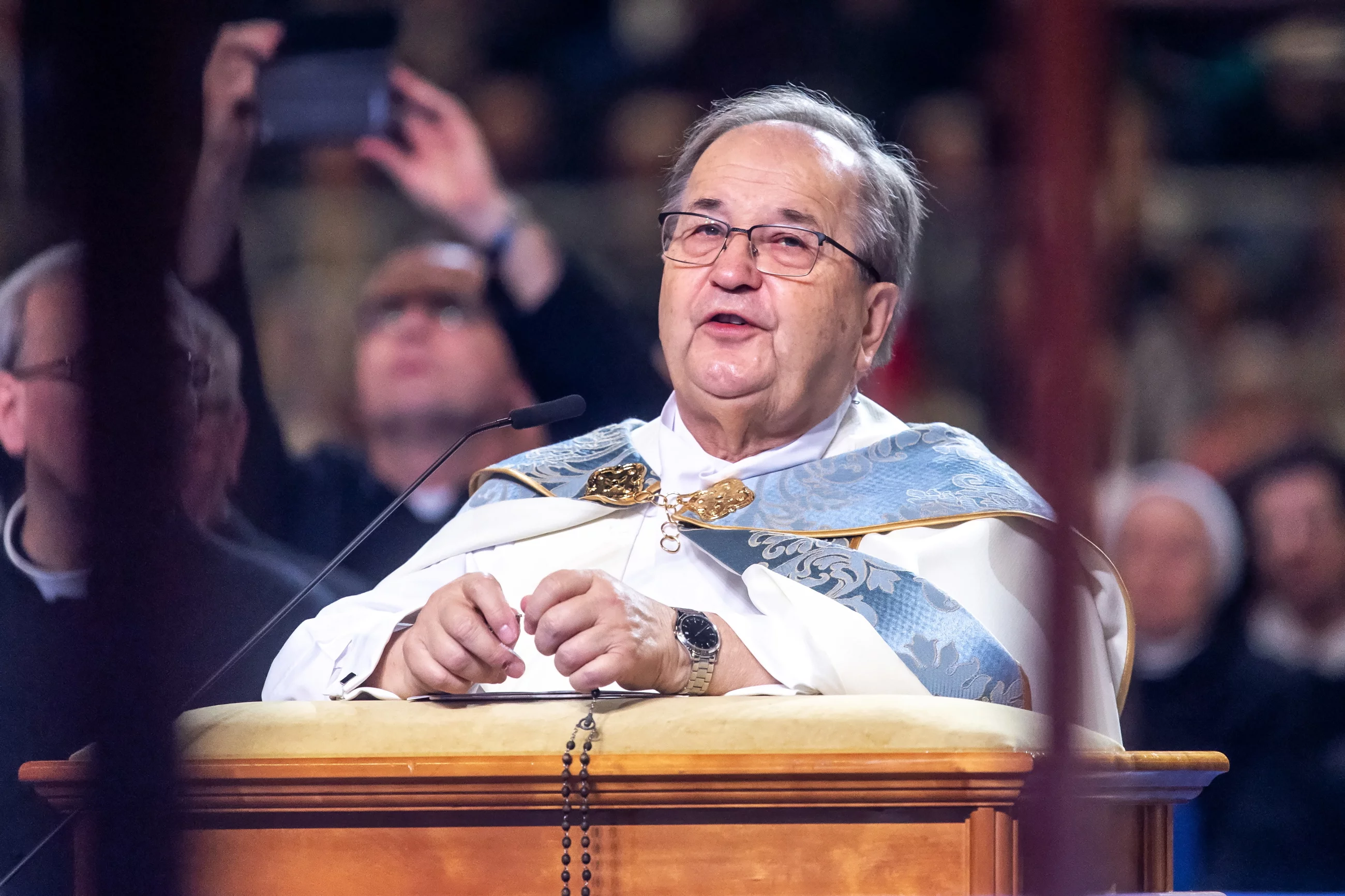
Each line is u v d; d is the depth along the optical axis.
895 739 6.80
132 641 6.62
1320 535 16.67
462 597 8.15
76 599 11.14
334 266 19.66
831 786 6.54
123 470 6.63
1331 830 16.14
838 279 10.00
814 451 10.27
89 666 6.59
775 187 9.95
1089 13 4.30
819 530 9.72
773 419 10.11
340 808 6.85
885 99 24.30
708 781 6.60
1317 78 24.47
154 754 6.58
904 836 6.61
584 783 6.68
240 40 13.08
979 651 8.67
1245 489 17.05
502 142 23.56
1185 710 16.59
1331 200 24.27
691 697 7.45
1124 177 23.91
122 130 6.63
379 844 6.93
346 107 13.24
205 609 11.70
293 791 6.83
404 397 14.70
